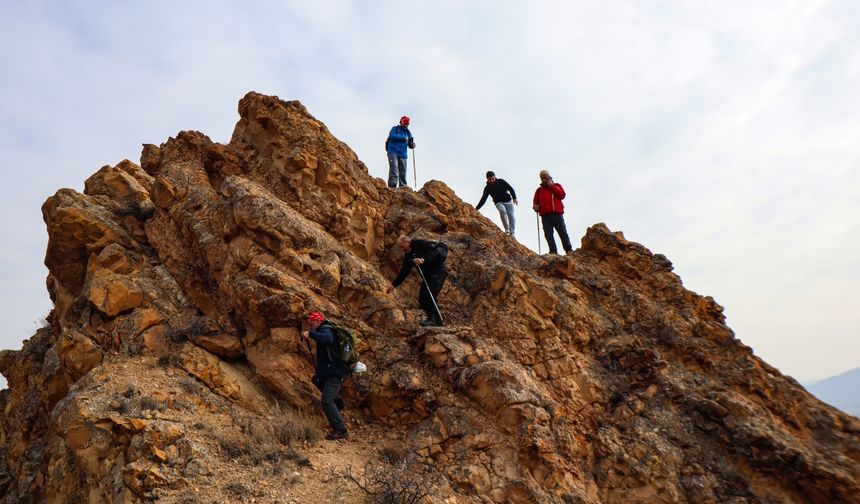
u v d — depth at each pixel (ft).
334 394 30.19
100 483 26.05
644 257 43.06
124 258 39.04
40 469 34.73
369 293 36.14
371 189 44.83
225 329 35.55
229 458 26.78
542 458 28.32
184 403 29.73
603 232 43.93
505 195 51.24
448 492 26.73
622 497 29.07
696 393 32.83
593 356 35.91
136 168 49.57
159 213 42.42
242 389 32.55
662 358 35.76
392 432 31.35
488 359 32.35
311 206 41.11
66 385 37.06
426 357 33.24
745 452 29.78
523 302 36.19
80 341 35.27
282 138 44.06
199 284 38.47
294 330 33.06
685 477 29.43
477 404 30.81
